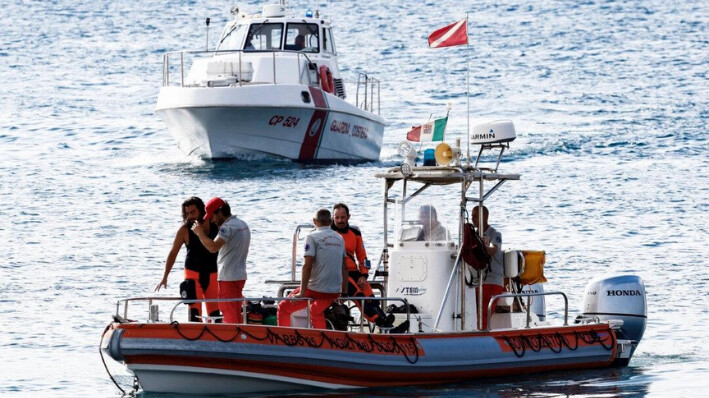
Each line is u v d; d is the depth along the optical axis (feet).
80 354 187.11
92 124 520.42
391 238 281.33
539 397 154.20
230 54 392.68
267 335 149.59
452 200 329.52
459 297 168.55
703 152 428.15
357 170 386.11
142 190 354.95
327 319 159.22
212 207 160.45
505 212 322.14
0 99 595.88
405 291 168.86
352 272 169.27
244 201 331.98
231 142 379.76
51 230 299.17
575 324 177.47
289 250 272.10
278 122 373.40
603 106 560.20
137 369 147.95
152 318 151.23
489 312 164.55
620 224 305.94
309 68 391.45
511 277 173.99
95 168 401.29
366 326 170.40
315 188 349.61
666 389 160.35
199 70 394.93
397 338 156.87
